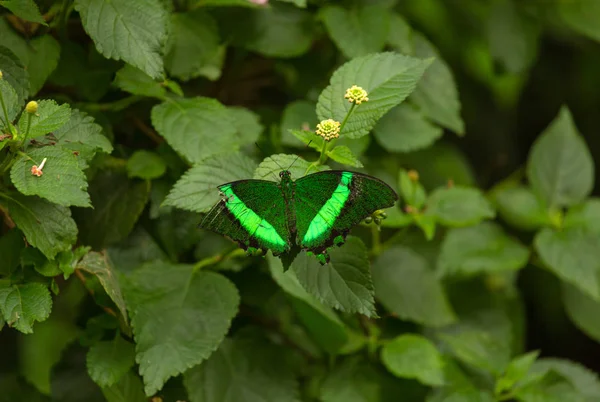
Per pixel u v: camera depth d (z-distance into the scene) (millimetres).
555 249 1379
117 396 1255
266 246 1177
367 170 1363
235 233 1177
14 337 1346
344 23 1332
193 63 1289
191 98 1271
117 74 1269
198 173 1223
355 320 1339
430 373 1314
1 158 1220
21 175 1180
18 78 1229
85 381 1292
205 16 1295
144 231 1292
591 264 1374
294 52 1331
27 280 1221
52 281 1222
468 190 1347
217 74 1315
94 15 1224
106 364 1246
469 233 1399
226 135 1255
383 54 1234
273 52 1328
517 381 1348
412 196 1333
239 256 1288
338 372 1335
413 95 1357
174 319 1252
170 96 1272
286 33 1335
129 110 1298
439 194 1346
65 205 1196
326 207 1179
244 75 1381
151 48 1227
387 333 1365
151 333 1245
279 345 1310
